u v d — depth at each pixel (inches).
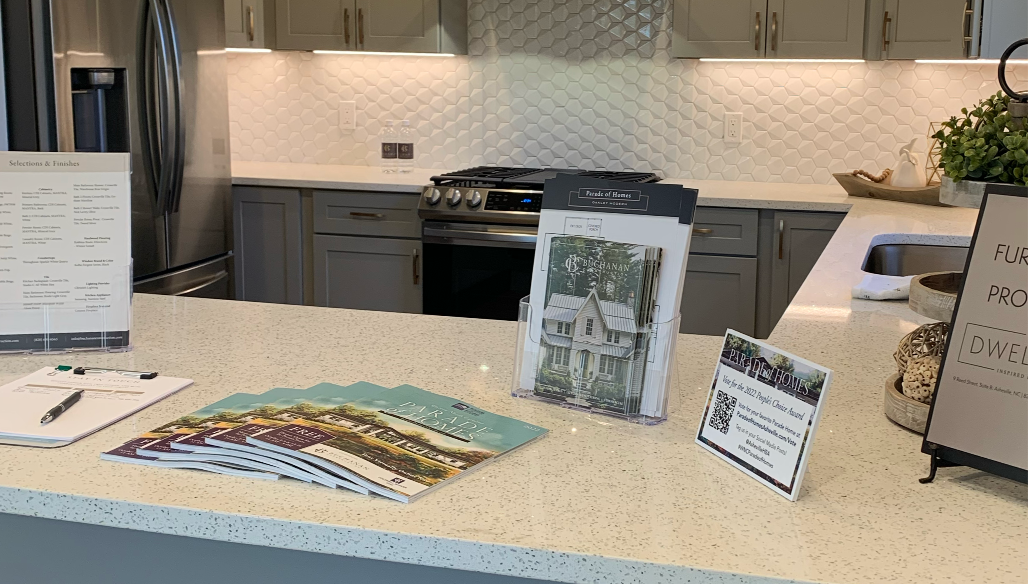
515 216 142.1
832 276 83.8
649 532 34.9
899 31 137.0
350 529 35.2
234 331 64.8
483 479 39.7
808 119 156.4
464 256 148.0
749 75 157.5
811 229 136.9
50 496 38.4
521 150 169.2
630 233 47.4
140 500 37.5
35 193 58.8
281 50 166.7
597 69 163.6
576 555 33.4
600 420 47.3
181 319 68.4
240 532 36.5
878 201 137.6
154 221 130.0
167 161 128.3
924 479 39.4
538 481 39.6
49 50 110.8
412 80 171.2
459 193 145.1
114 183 59.7
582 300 48.3
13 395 49.8
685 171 163.5
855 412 48.2
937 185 141.3
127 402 48.9
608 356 47.7
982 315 38.3
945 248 105.0
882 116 152.9
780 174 159.5
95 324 59.5
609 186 48.0
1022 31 129.7
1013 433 37.1
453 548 34.4
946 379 39.1
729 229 140.3
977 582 31.3
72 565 42.7
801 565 32.4
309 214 155.9
